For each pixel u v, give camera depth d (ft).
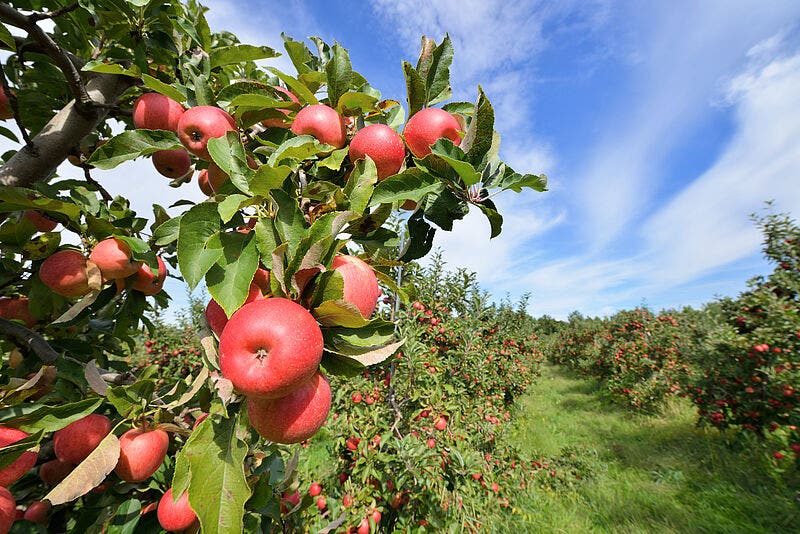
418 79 5.00
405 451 14.32
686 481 23.00
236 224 4.39
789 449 21.12
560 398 49.67
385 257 5.12
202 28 7.62
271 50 7.17
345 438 16.15
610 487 23.36
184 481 2.95
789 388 21.65
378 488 15.38
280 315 3.04
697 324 42.91
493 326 37.60
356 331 3.71
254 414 3.42
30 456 4.72
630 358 44.88
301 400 3.38
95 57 7.37
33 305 6.98
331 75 5.02
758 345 23.77
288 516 8.13
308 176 4.77
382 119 5.41
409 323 18.76
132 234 8.00
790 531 17.29
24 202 5.90
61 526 6.09
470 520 15.07
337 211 3.91
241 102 4.87
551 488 23.98
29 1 6.87
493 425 21.89
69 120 6.42
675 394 38.04
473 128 4.38
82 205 6.83
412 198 4.37
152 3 6.80
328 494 16.26
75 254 6.41
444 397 20.10
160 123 5.68
